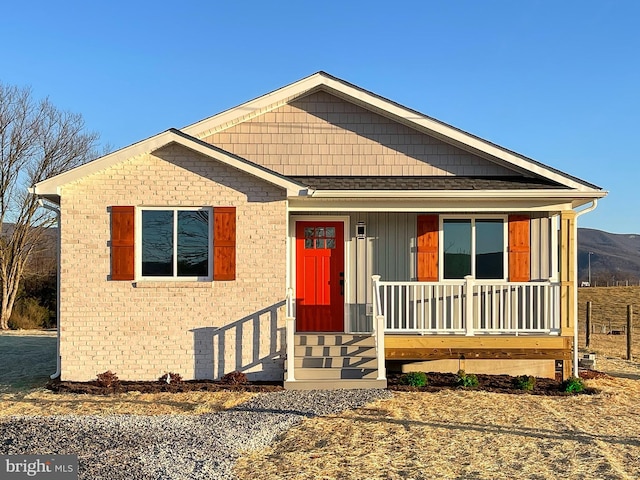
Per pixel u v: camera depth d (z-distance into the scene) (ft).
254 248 39.75
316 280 45.78
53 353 58.39
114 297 38.96
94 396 35.47
